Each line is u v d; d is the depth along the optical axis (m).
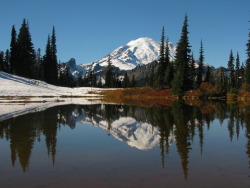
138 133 14.80
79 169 7.96
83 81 132.62
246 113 26.28
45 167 8.16
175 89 62.47
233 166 8.33
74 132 14.96
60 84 90.38
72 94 66.75
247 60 67.00
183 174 7.51
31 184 6.69
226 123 18.95
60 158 9.26
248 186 6.61
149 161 8.91
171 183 6.79
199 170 7.90
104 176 7.31
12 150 10.39
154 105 39.03
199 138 13.25
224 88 73.62
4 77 62.72
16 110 27.23
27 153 9.94
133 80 125.94
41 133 14.37
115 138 13.24
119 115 25.03
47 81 82.06
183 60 64.31
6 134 13.88
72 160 9.01
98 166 8.27
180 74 61.72
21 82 63.75
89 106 36.50
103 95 69.94
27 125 17.09
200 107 34.25
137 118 22.52
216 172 7.71
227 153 10.10
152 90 70.94
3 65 80.88
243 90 69.50
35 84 67.00
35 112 25.56
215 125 17.94
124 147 11.13
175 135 14.13
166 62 72.88
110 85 109.81
